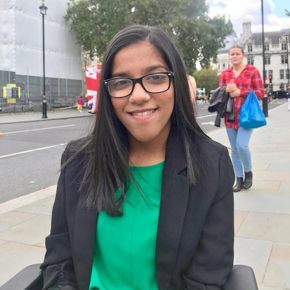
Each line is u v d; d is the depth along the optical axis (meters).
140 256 1.41
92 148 1.59
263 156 7.99
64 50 37.44
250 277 1.38
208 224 1.41
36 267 1.56
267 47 103.94
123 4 33.66
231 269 1.40
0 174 7.20
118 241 1.43
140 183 1.49
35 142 11.75
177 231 1.37
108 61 1.44
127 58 1.40
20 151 9.96
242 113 4.69
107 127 1.50
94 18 35.50
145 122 1.40
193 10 34.38
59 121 21.22
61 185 1.59
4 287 1.39
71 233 1.49
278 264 2.96
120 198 1.47
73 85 38.91
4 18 32.06
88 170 1.54
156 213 1.43
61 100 36.22
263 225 3.81
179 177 1.41
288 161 7.26
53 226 1.57
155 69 1.40
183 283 1.42
